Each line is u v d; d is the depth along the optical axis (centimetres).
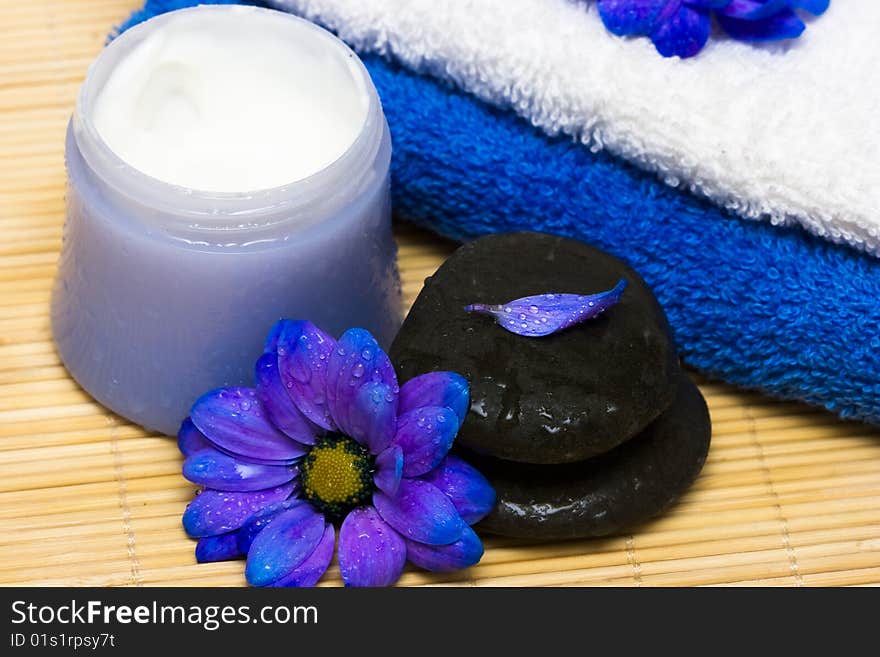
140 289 73
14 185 91
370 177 75
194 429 75
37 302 86
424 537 71
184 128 78
